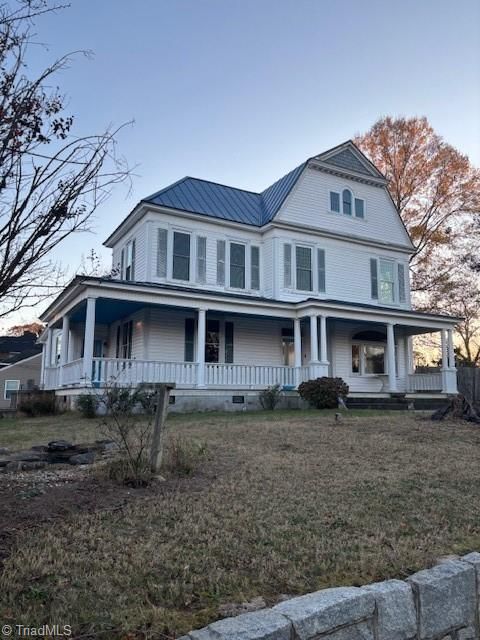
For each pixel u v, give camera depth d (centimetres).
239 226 1806
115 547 340
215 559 329
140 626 243
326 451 715
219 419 1140
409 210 2952
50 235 310
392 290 2097
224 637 213
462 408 1077
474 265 2852
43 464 587
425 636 279
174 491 480
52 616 249
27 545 333
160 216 1670
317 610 241
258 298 1605
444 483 557
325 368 1616
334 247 1956
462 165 2852
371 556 343
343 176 2034
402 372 2092
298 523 408
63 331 1656
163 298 1445
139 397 864
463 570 306
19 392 1727
